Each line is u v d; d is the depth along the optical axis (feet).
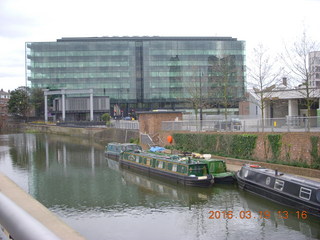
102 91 335.88
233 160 101.14
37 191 87.97
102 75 336.08
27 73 335.47
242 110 226.79
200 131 127.95
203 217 64.13
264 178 70.74
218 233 56.18
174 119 156.04
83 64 335.26
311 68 126.72
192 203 73.20
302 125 87.97
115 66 336.49
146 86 326.65
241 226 58.95
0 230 9.37
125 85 337.31
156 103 328.90
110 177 104.47
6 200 8.38
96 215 67.21
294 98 150.61
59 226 27.40
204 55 324.60
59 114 329.31
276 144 91.61
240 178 78.69
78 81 335.06
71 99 327.26
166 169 94.63
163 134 146.41
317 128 84.74
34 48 334.65
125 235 56.18
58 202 77.15
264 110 173.06
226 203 71.72
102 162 135.33
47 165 129.29
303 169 78.74
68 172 114.21
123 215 66.85
